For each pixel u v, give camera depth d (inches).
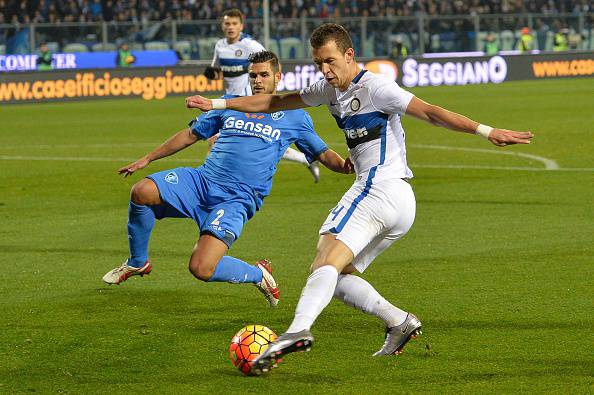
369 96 624.4
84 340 721.0
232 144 802.2
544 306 797.2
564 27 4394.7
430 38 4178.2
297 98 669.3
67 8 3983.8
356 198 633.6
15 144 2257.6
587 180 1521.9
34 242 1116.5
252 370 574.2
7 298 857.5
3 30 3627.0
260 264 806.5
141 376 634.2
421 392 595.2
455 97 3415.4
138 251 825.5
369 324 754.2
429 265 960.3
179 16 4106.8
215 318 784.9
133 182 1628.9
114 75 3565.5
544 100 3221.0
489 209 1279.5
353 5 4399.6
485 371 634.2
